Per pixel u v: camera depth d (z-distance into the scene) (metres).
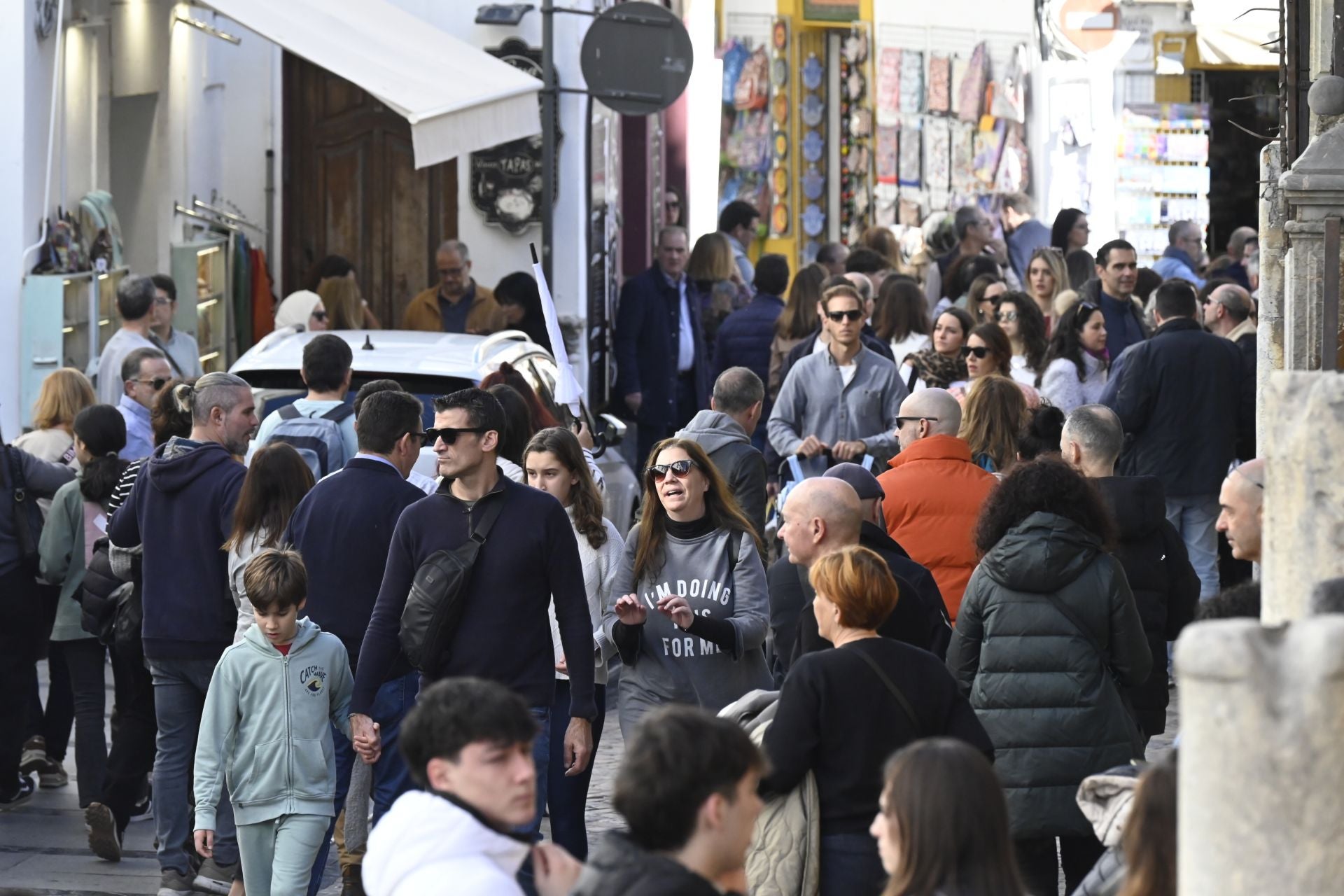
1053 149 84.12
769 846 17.73
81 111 50.97
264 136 61.66
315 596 24.95
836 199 85.06
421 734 13.15
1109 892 14.72
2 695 30.06
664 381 53.56
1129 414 37.56
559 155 54.09
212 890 25.81
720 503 23.91
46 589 31.36
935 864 12.80
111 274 49.03
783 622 22.67
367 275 61.34
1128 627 21.02
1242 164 89.00
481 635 22.16
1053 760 20.72
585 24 54.47
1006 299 40.56
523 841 13.83
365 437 25.39
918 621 20.73
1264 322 31.72
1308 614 12.62
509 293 50.28
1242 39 83.56
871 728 17.67
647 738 12.45
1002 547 21.03
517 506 22.45
